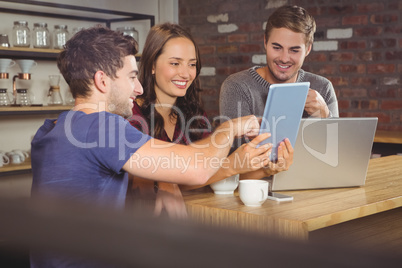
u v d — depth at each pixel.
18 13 3.14
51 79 3.13
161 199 1.17
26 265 0.32
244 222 1.17
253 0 3.95
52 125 0.98
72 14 3.44
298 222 1.08
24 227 0.18
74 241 0.17
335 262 0.13
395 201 1.36
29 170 2.90
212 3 4.13
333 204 1.27
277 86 1.20
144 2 3.93
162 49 1.56
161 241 0.16
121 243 0.17
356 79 3.63
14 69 3.15
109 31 0.97
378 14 3.52
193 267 0.15
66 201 0.19
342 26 3.65
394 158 2.21
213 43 4.16
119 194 0.94
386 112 3.54
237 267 0.14
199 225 0.16
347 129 1.44
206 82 4.22
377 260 0.13
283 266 0.14
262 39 3.94
